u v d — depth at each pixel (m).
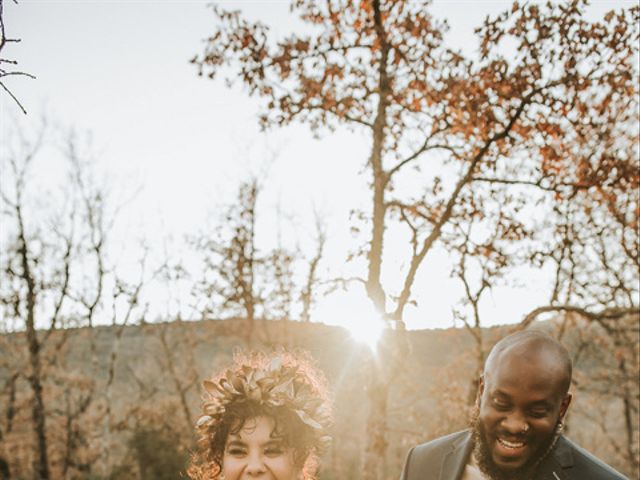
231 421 2.48
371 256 11.84
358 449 17.89
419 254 11.53
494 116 10.91
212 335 19.36
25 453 21.89
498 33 10.43
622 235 13.89
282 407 2.49
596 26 10.17
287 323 16.50
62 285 20.86
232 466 2.46
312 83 11.71
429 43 11.07
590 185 11.20
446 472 2.62
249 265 18.55
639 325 15.38
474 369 13.62
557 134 10.93
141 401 21.70
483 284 12.96
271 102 11.90
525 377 2.22
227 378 2.51
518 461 2.28
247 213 19.09
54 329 21.25
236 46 11.57
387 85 11.48
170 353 21.06
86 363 27.09
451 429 13.29
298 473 2.55
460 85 10.72
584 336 16.09
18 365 22.20
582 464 2.36
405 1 11.09
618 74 10.46
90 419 21.73
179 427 20.70
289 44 11.58
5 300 20.55
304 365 2.94
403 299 11.59
